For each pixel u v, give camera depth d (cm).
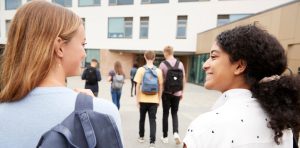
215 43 111
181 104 926
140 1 2325
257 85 101
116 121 91
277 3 1925
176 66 443
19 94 86
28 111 85
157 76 428
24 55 88
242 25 111
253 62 100
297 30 828
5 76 90
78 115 80
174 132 450
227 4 2055
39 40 89
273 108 95
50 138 75
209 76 111
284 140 102
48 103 86
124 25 2411
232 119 95
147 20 2334
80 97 89
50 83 91
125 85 1644
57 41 91
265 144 94
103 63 2509
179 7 2203
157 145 448
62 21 93
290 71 106
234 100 102
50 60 89
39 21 90
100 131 79
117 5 2409
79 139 77
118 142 81
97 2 2470
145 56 445
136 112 732
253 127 94
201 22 2144
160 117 673
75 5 2539
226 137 92
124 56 2508
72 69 99
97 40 2508
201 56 1958
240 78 106
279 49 103
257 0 1972
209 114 100
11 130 84
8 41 92
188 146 94
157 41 2300
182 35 2230
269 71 102
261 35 102
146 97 429
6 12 2750
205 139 93
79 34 99
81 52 100
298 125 96
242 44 100
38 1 96
